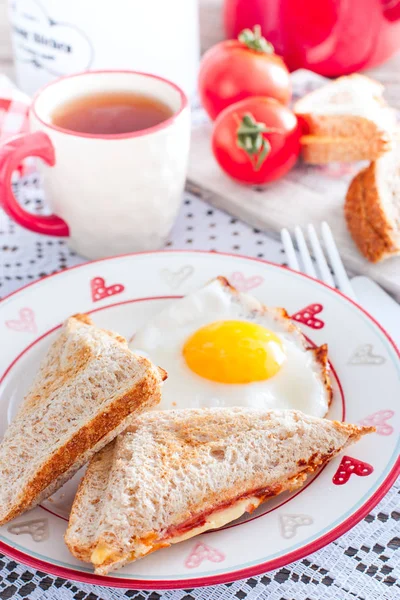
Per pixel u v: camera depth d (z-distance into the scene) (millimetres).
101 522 458
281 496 480
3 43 845
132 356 492
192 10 716
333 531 463
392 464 484
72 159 584
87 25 680
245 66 708
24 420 500
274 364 531
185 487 466
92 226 615
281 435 484
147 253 596
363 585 475
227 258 593
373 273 615
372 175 632
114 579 451
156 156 588
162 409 523
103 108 628
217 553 460
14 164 586
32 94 737
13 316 566
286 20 760
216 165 708
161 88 624
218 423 492
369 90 727
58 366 521
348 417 513
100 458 489
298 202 671
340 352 542
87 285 583
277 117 664
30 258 640
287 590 474
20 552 461
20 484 477
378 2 734
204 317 561
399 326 578
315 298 569
